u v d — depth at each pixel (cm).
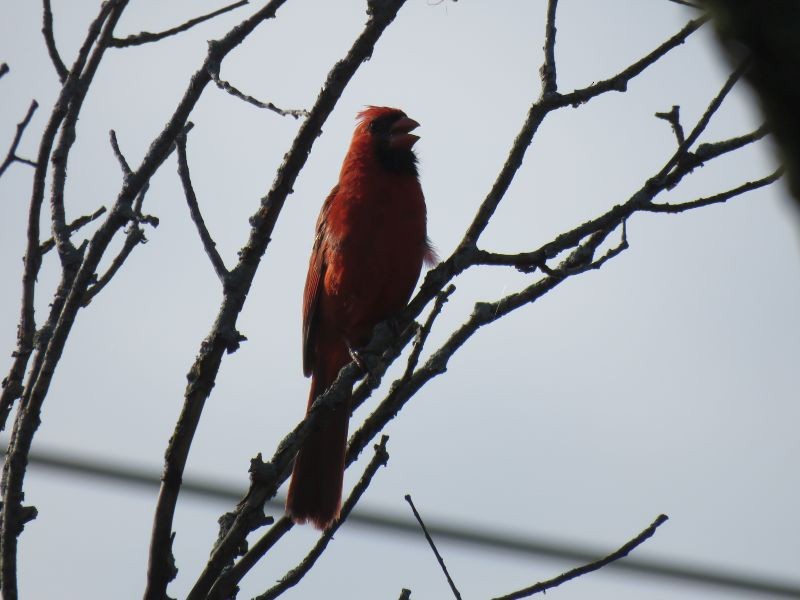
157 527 595
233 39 684
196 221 645
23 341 706
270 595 659
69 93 734
